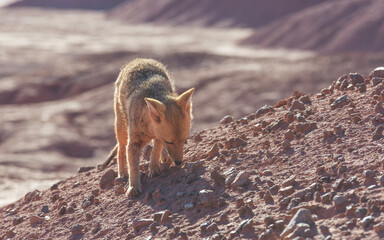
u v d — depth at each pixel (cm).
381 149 1502
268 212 1383
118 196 1845
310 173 1521
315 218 1262
